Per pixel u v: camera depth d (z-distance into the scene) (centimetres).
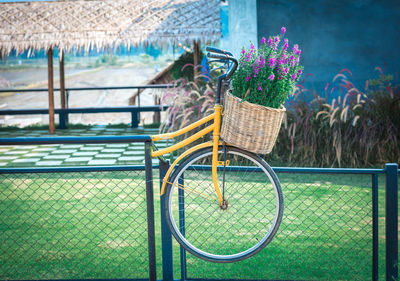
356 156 661
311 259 339
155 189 534
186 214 429
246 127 242
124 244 369
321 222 413
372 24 868
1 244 363
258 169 264
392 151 659
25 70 6456
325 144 671
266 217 425
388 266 273
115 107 1239
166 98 797
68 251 353
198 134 261
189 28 969
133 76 6656
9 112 1248
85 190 529
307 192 510
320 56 881
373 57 873
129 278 286
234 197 479
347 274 314
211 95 744
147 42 966
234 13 872
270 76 239
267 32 882
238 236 380
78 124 1303
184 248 263
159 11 1029
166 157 718
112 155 797
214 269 328
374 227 275
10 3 1094
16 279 304
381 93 704
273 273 318
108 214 439
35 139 252
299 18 877
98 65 6694
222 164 276
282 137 688
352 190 518
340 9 870
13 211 435
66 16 1048
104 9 1052
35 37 1004
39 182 568
